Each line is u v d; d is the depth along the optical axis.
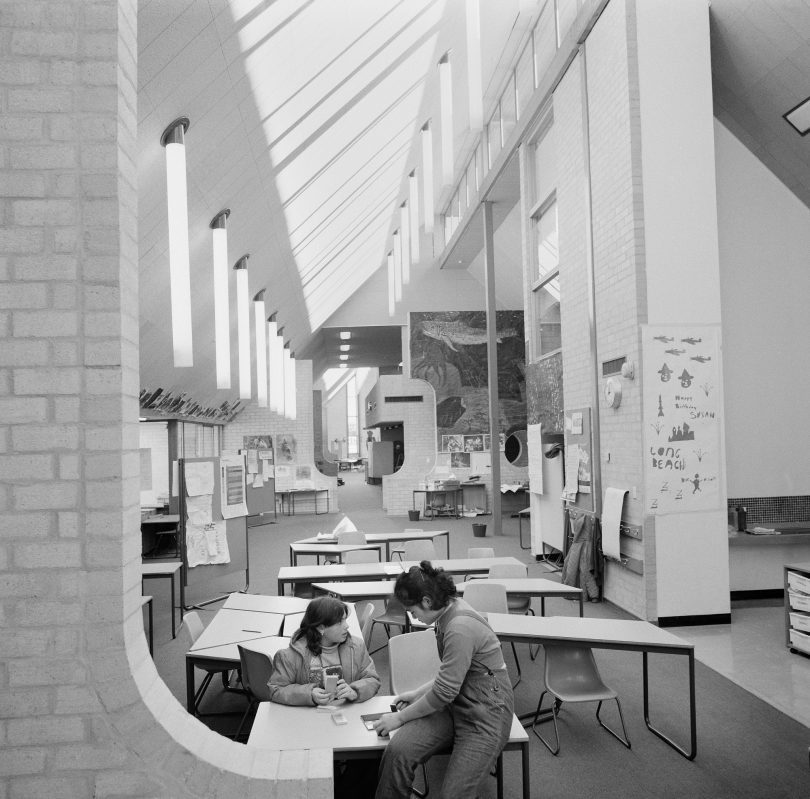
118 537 2.54
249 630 5.07
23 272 2.57
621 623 4.90
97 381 2.56
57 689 2.50
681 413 7.39
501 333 19.00
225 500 9.47
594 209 8.57
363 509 21.25
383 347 29.06
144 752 2.52
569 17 9.69
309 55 6.76
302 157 8.77
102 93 2.61
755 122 7.98
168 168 5.60
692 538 7.36
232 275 10.43
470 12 6.67
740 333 8.41
